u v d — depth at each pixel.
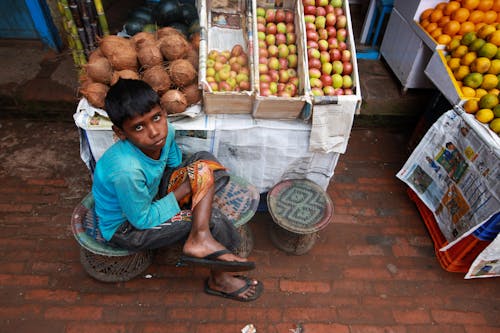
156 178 1.84
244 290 2.23
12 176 2.90
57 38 3.49
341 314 2.26
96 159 2.31
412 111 3.42
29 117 3.31
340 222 2.77
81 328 2.11
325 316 2.24
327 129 2.15
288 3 2.44
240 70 2.26
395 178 3.13
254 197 2.19
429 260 2.59
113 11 3.91
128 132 1.53
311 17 2.37
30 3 3.20
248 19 2.36
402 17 3.22
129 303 2.22
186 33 2.71
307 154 2.33
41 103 3.19
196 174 1.88
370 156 3.31
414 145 3.26
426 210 2.78
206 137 2.20
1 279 2.29
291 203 2.30
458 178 2.36
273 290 2.34
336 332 2.18
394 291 2.40
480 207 2.18
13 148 3.10
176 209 1.86
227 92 2.02
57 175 2.92
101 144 2.20
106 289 2.28
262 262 2.48
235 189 2.22
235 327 2.16
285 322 2.20
